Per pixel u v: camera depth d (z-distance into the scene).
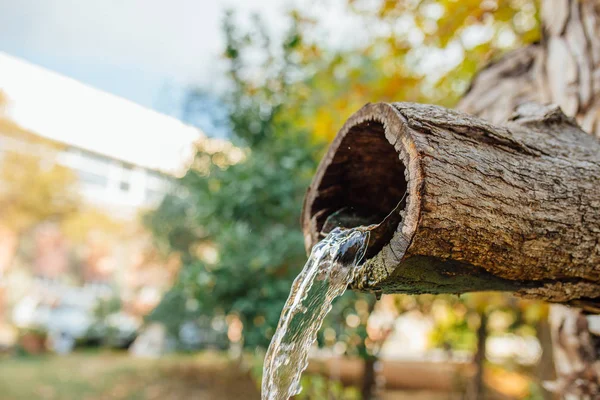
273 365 1.22
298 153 4.06
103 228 13.91
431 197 0.96
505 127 1.29
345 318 3.83
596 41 2.03
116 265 13.95
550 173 1.18
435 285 1.14
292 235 3.73
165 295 6.77
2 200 11.70
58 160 12.64
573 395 1.88
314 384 3.79
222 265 3.62
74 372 7.66
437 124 1.08
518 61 2.46
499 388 6.03
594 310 1.35
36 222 13.03
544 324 4.14
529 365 5.56
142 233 11.82
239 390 5.86
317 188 1.49
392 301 4.43
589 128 1.94
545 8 2.30
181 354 8.48
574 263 1.15
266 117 4.42
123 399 5.89
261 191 3.87
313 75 4.52
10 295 12.49
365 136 1.35
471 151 1.08
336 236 1.23
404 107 1.11
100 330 11.12
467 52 3.55
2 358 9.35
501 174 1.09
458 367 5.82
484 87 2.55
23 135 11.77
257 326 3.58
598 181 1.22
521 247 1.07
